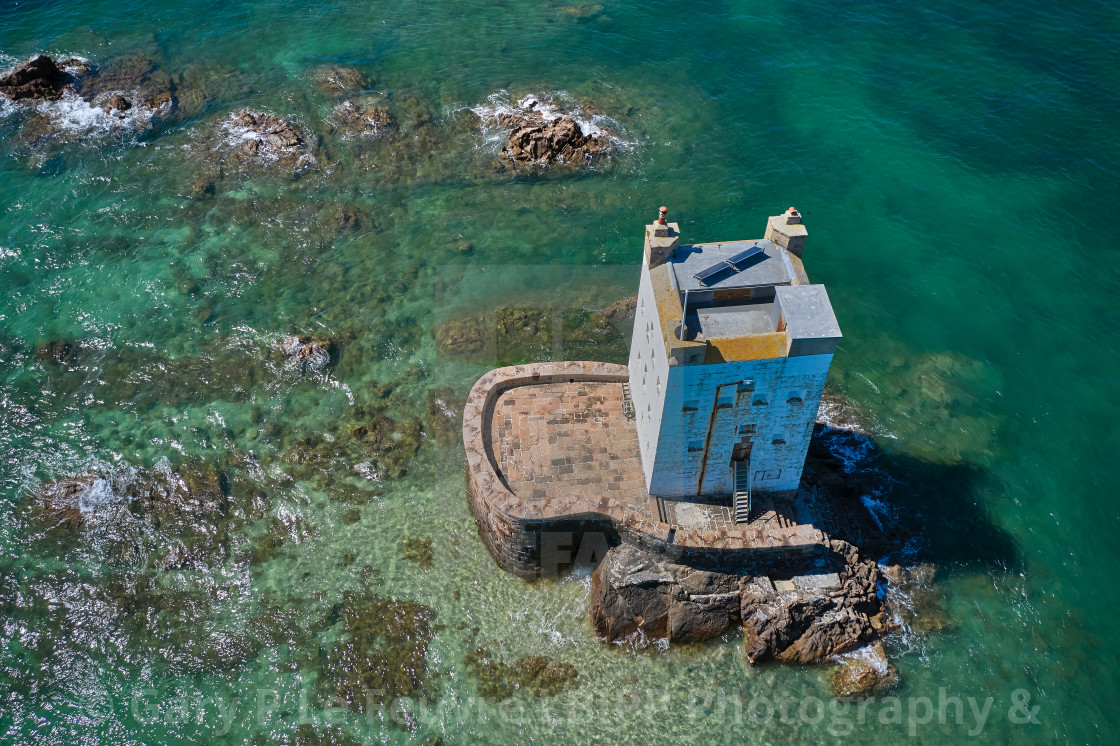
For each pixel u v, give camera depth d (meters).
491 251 47.84
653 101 57.72
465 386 40.66
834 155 53.31
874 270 46.41
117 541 35.09
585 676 31.27
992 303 44.53
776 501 33.28
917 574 33.75
